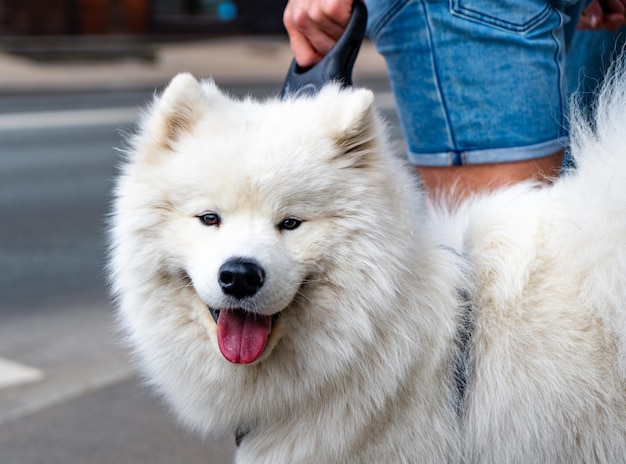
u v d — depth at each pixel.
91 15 23.56
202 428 2.65
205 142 2.45
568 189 2.55
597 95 2.98
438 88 2.88
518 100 2.81
